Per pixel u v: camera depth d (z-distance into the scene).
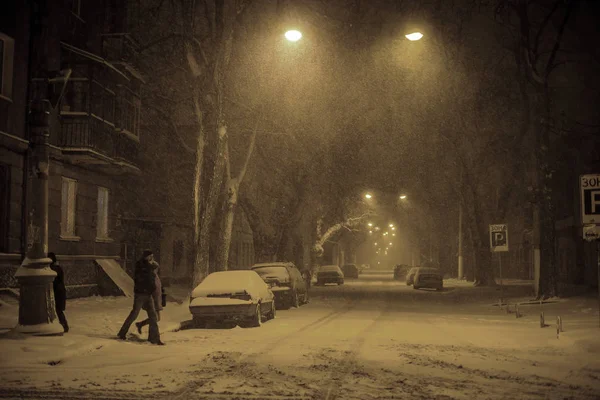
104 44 28.42
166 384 8.73
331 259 87.50
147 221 38.41
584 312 22.80
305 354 12.06
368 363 10.91
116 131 28.00
